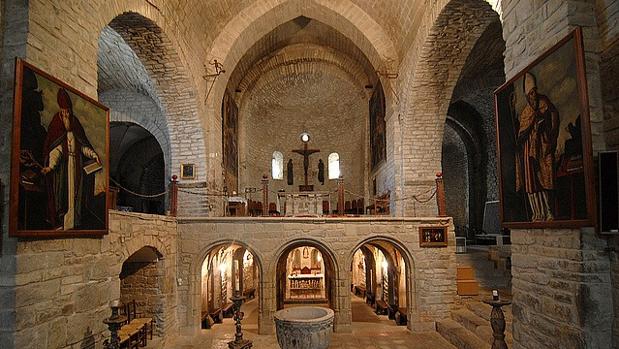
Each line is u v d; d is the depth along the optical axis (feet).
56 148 17.21
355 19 44.65
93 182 20.03
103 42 39.17
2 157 15.49
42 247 16.49
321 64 60.03
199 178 40.11
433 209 41.88
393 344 32.01
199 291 35.42
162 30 31.76
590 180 13.16
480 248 51.93
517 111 17.44
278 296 39.24
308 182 70.03
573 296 14.21
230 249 44.65
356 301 49.65
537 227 16.06
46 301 16.63
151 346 29.30
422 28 35.47
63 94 17.80
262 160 68.28
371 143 58.18
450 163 74.59
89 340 19.69
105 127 21.30
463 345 29.43
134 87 47.26
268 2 43.68
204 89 41.39
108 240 22.33
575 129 13.82
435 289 35.76
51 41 17.75
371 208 53.21
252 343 30.68
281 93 66.44
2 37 16.24
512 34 18.26
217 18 41.19
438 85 39.24
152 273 32.53
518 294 17.70
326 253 36.24
